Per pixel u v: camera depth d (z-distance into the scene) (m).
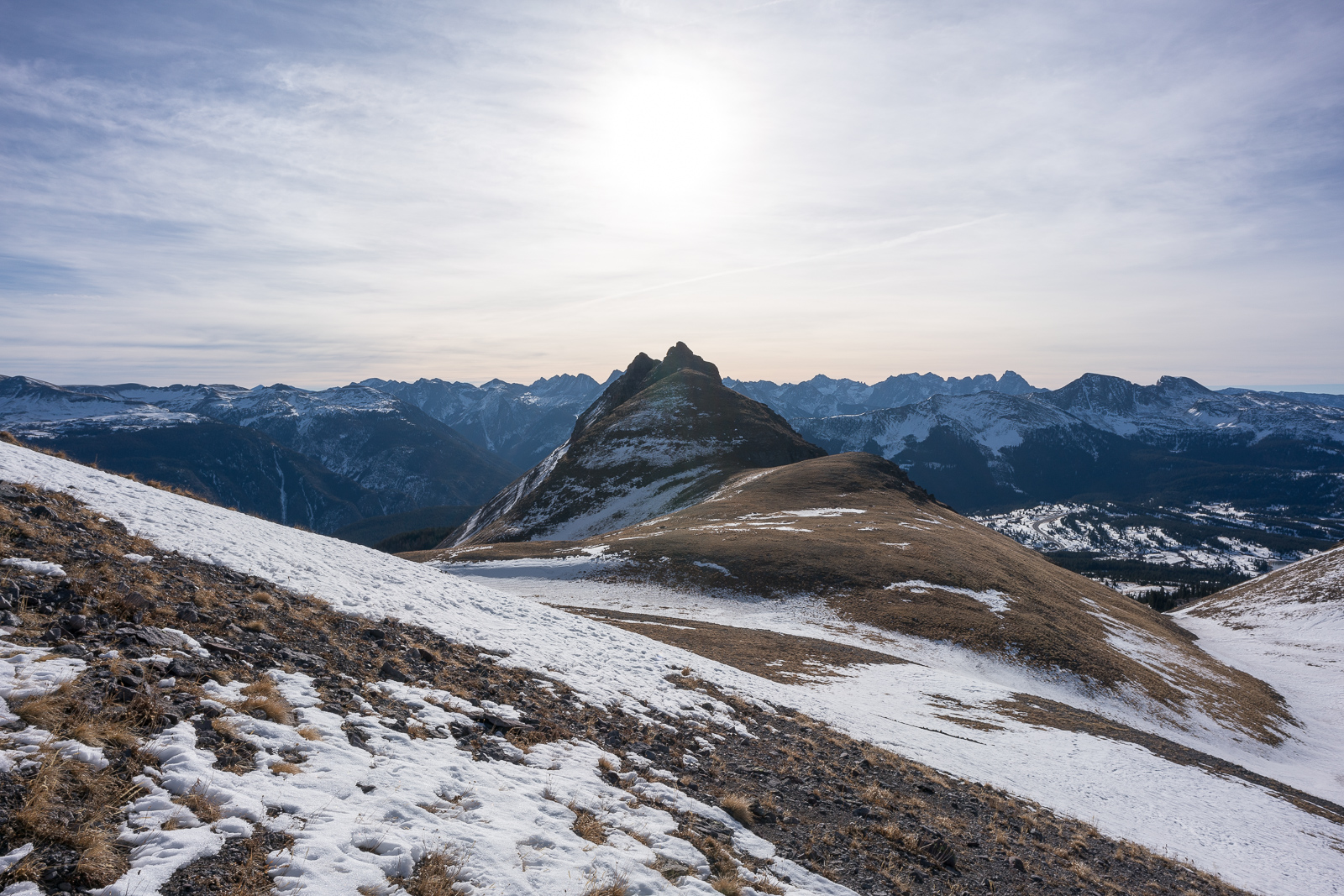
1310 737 55.50
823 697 29.28
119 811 7.26
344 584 20.41
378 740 10.81
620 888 8.80
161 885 6.45
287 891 6.83
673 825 11.24
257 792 8.28
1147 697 48.28
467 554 78.88
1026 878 14.27
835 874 11.78
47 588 11.74
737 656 36.84
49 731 7.89
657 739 15.95
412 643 16.97
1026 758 26.72
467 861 8.31
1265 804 28.17
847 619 51.56
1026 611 57.03
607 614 49.34
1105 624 69.56
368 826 8.30
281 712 10.34
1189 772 30.20
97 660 9.86
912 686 35.97
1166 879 17.19
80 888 6.20
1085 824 20.06
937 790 18.62
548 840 9.49
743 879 10.34
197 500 26.83
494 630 21.92
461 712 13.37
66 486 18.53
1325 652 87.75
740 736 18.27
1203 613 129.25
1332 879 21.06
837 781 16.67
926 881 12.62
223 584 15.90
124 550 15.37
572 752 13.25
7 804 6.70
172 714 9.28
